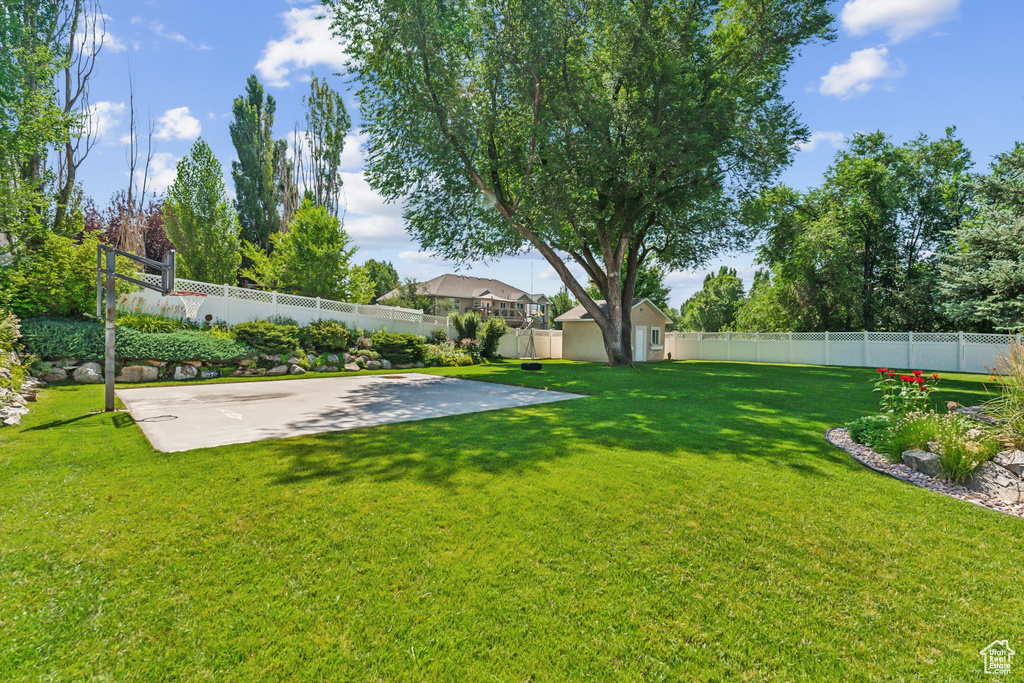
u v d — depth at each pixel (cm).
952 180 2341
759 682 192
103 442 561
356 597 249
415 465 479
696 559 293
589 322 2667
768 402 935
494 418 752
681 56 1530
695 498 394
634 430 659
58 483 414
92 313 1245
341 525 335
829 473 468
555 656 207
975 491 432
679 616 236
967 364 1820
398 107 1396
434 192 1553
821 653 210
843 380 1370
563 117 1403
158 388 1137
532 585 262
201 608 237
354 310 1933
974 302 1470
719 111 1444
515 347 2795
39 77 1243
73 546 298
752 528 338
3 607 234
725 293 4166
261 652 207
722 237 1912
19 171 1275
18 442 556
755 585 265
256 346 1495
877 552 305
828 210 2475
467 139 1398
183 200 1881
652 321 2733
